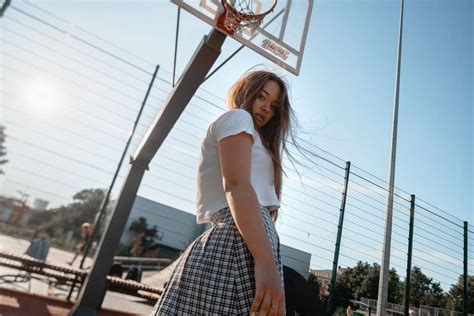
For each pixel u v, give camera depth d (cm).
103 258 421
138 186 455
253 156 77
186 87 352
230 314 59
